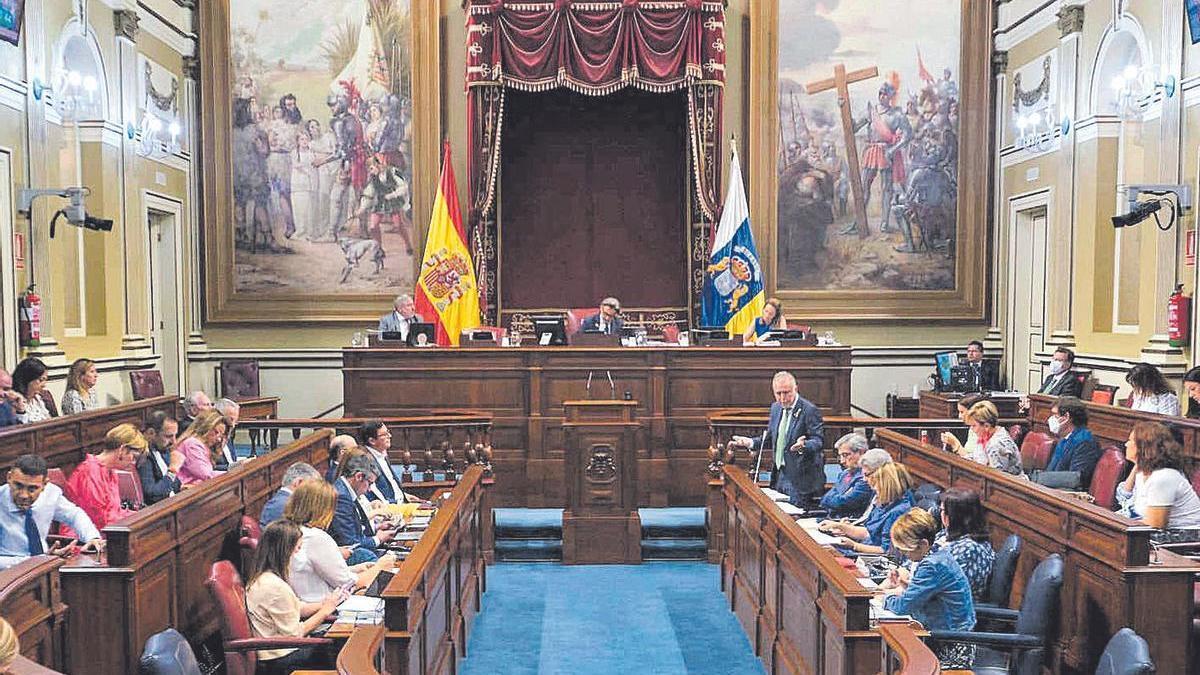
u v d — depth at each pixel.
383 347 9.26
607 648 5.87
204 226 12.58
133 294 10.92
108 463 6.03
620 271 13.02
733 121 12.92
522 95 12.89
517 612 6.58
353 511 5.84
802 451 7.16
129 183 10.73
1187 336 9.01
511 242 12.95
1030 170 12.06
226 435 7.55
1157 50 9.46
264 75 12.52
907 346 13.01
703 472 9.05
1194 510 5.59
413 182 12.72
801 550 4.61
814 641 4.41
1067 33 11.04
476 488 6.72
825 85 12.83
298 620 4.38
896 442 7.54
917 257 13.00
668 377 9.10
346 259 12.73
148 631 4.32
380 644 3.36
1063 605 4.76
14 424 6.95
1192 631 4.28
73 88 9.27
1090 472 6.91
